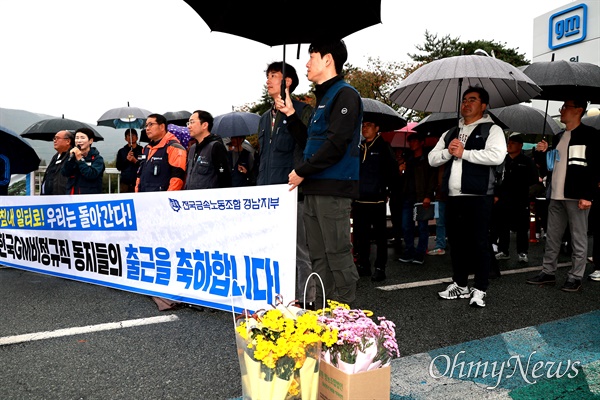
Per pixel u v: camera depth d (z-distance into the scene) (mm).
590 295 4840
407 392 2662
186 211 4289
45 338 3584
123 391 2717
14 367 3061
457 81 4980
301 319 2094
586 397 2580
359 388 2117
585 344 3383
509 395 2613
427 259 7234
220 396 2648
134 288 4789
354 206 5820
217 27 4031
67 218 5359
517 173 6777
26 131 9219
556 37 14250
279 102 3561
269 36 3896
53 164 6621
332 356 2191
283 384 2041
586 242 5016
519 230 6859
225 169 4777
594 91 5051
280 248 3631
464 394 2633
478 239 4434
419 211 6676
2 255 6242
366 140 5730
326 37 3299
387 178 5629
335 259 3236
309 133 3328
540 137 11078
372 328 2207
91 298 4758
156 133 5137
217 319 4043
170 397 2641
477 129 4469
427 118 7262
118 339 3553
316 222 3318
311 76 3336
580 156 4895
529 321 3957
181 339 3545
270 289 3713
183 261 4367
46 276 5848
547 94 5234
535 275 5930
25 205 5828
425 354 3225
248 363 2102
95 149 6184
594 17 13031
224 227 4008
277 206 3633
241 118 7590
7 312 4289
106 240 5004
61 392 2711
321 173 3178
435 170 6738
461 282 4734
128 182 8734
